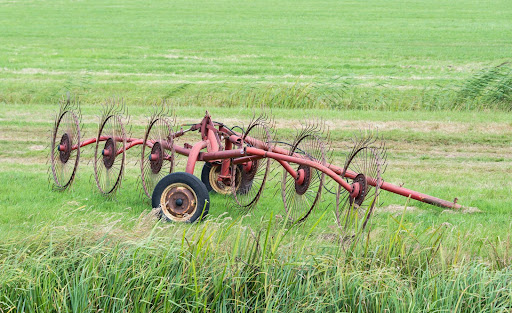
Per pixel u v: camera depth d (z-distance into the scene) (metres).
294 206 9.38
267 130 9.84
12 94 18.06
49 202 9.55
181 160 12.60
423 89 19.03
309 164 8.70
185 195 8.59
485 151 13.66
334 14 48.66
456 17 46.62
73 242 7.16
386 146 13.95
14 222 8.50
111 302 6.56
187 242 6.82
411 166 12.52
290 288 6.75
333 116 16.16
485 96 17.83
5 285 6.60
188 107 17.22
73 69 23.30
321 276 6.91
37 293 6.57
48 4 53.94
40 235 7.24
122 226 8.31
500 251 7.67
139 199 9.93
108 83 20.08
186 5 54.53
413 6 54.44
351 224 7.82
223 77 21.86
